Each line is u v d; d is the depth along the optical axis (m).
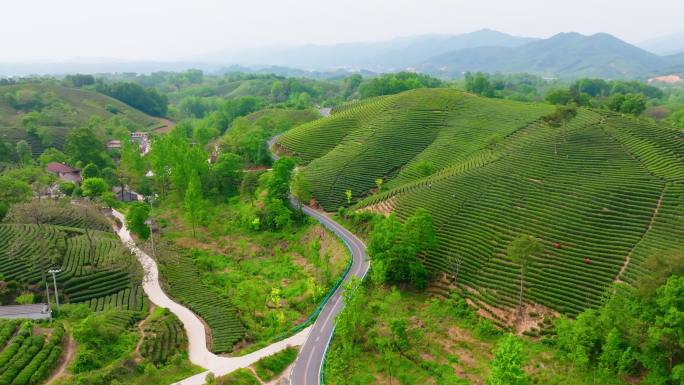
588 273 72.56
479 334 68.69
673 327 49.12
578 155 105.06
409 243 81.50
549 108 145.25
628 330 54.53
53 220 104.69
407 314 74.19
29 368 53.22
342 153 141.88
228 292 87.00
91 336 60.72
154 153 137.38
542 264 76.38
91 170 145.62
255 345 67.50
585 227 81.44
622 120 119.69
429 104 166.12
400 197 107.19
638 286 61.03
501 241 83.81
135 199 141.25
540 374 58.41
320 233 105.12
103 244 95.00
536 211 88.62
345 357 63.75
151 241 99.06
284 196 117.75
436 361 63.19
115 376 55.22
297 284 88.50
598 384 55.28
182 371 59.47
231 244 109.31
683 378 47.88
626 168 96.38
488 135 135.12
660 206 81.81
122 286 82.81
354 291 63.66
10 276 79.25
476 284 77.62
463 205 96.94
